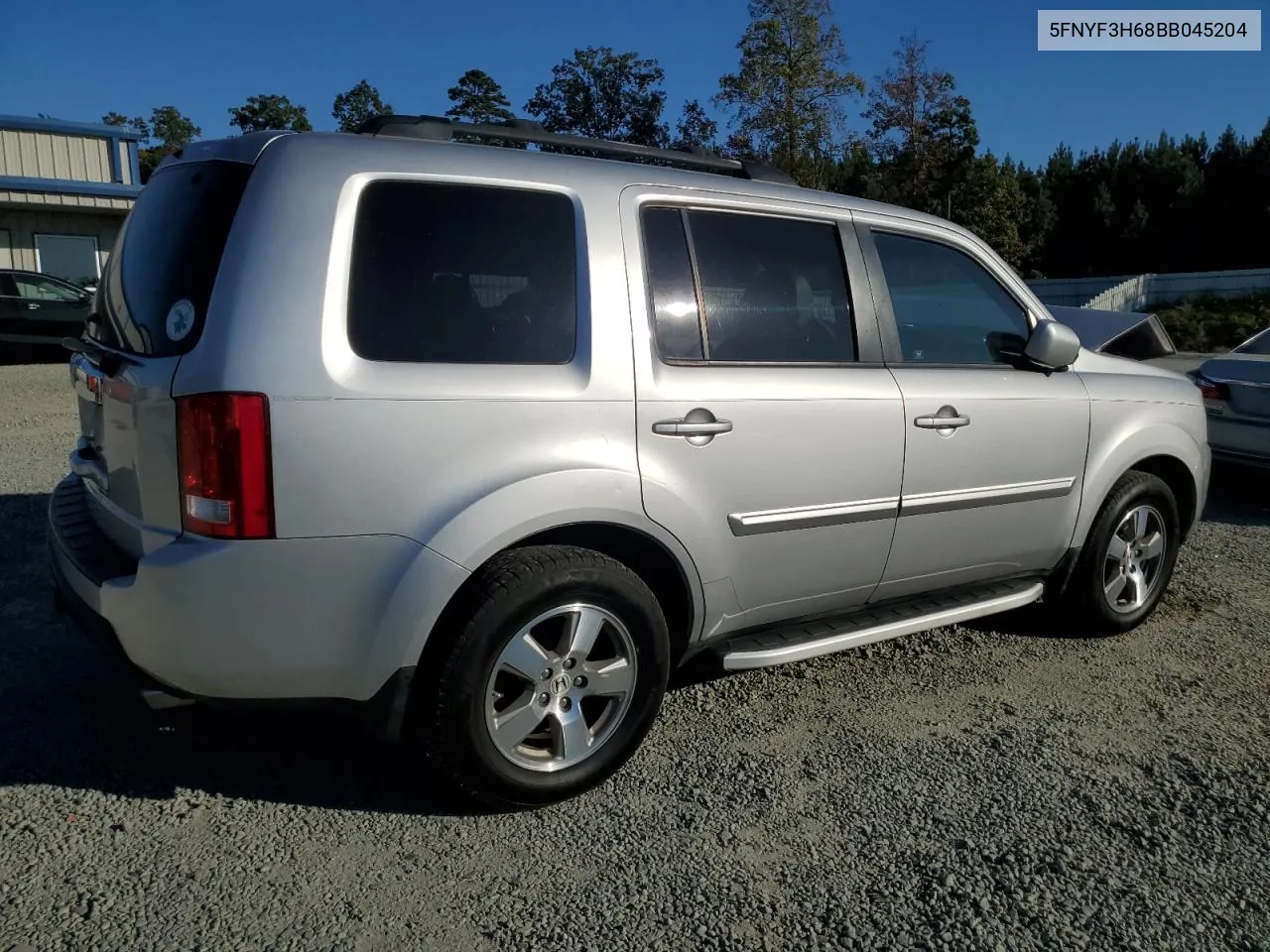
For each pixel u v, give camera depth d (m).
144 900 2.61
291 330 2.67
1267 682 4.25
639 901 2.68
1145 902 2.73
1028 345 4.24
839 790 3.27
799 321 3.62
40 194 18.98
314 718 3.69
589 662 3.13
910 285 4.01
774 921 2.62
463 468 2.84
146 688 2.78
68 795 3.10
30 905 2.57
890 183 38.00
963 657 4.47
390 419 2.74
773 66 35.66
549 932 2.55
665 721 3.75
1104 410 4.47
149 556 2.69
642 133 42.72
